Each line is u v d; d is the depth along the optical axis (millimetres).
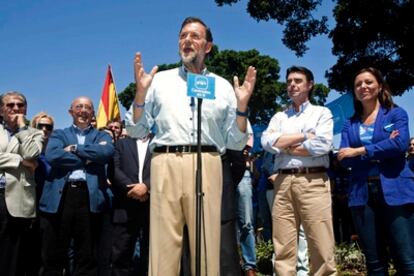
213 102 3281
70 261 5832
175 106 3258
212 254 3117
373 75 4113
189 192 3127
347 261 6926
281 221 4363
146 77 3170
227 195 4184
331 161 5301
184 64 3359
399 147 3738
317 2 16141
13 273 4707
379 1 14023
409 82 14602
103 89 9055
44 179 5371
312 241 4203
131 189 5070
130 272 5164
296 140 4273
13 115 5062
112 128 6594
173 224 3141
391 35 14320
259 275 6266
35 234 5133
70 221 5000
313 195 4211
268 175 6082
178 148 3182
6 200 4723
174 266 3135
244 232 5680
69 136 5395
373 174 3867
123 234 5086
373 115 4133
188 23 3377
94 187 5117
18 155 4820
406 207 3719
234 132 3328
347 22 15062
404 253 3658
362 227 3865
